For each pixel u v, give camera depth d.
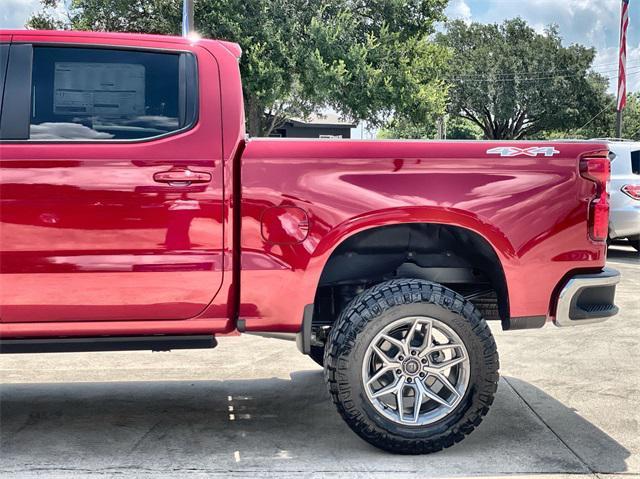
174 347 3.57
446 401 3.59
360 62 24.27
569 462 3.51
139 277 3.40
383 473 3.36
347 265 3.88
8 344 3.44
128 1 24.52
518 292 3.68
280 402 4.47
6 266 3.34
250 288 3.49
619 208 11.31
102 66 3.51
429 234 3.85
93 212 3.37
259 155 3.46
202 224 3.45
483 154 3.60
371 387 3.56
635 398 4.56
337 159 3.50
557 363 5.43
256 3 24.45
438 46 27.77
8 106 3.42
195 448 3.68
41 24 24.88
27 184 3.33
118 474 3.32
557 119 48.41
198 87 3.56
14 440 3.78
